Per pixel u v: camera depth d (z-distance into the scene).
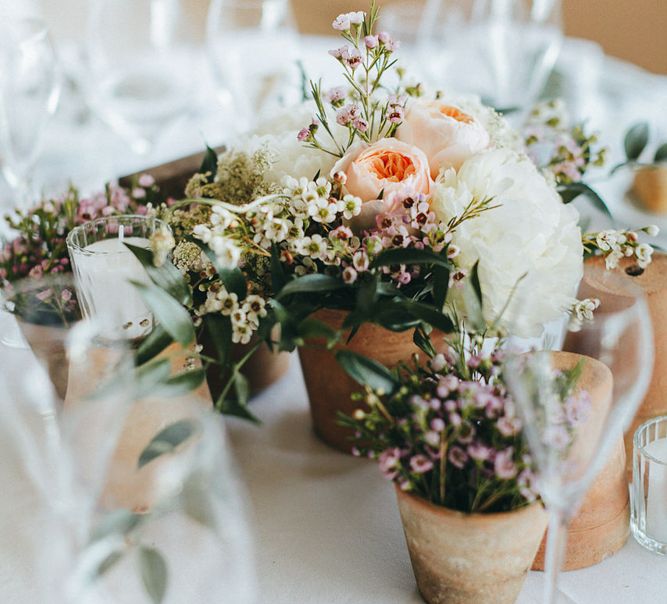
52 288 0.67
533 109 1.04
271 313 0.62
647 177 0.95
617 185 1.00
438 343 0.67
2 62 0.94
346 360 0.57
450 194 0.63
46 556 0.44
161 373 0.51
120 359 0.51
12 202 1.07
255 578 0.61
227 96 1.17
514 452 0.52
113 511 0.43
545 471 0.47
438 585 0.56
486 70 1.17
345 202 0.62
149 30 1.21
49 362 0.53
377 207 0.63
